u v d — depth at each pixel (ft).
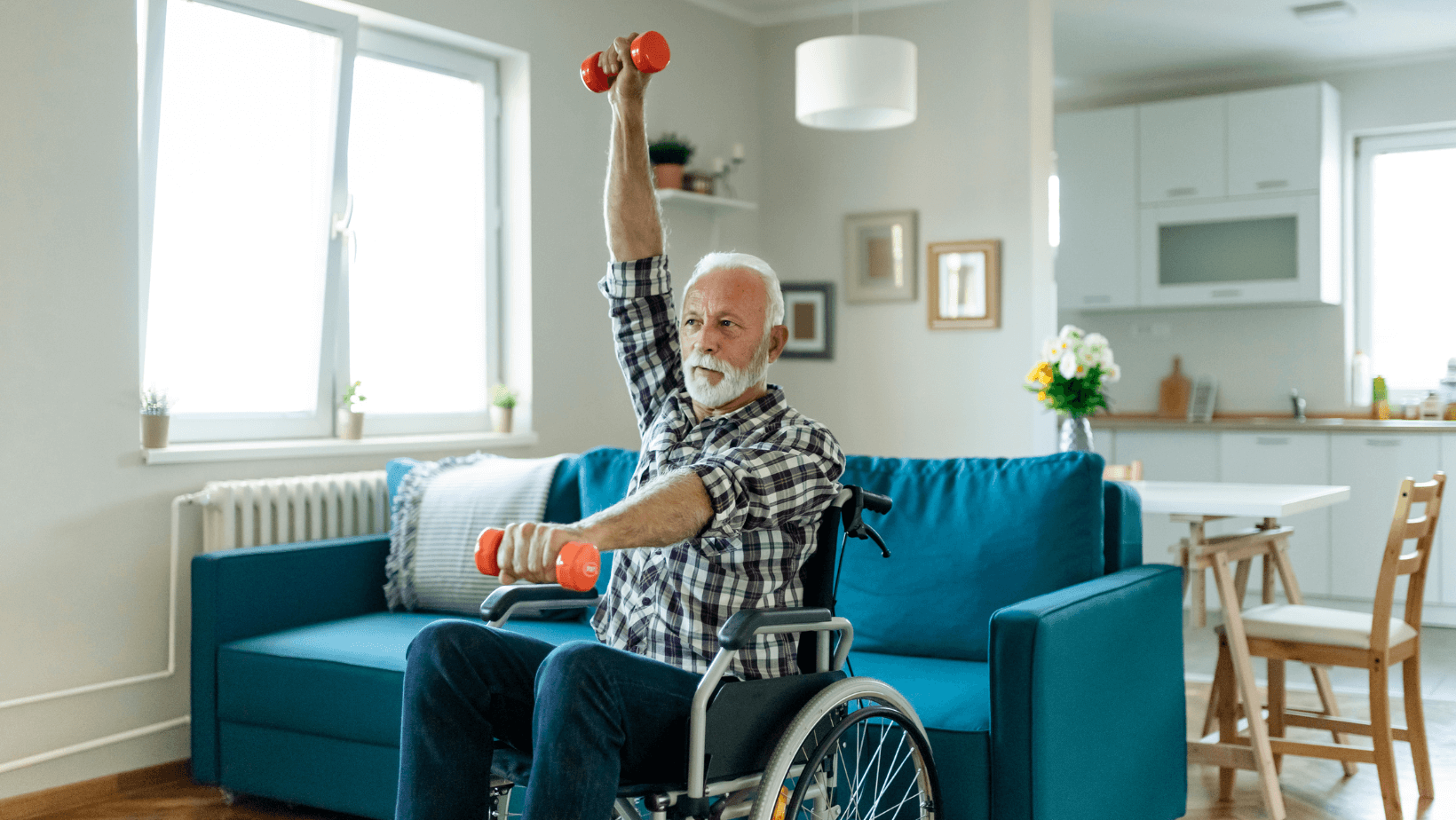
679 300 16.35
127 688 10.19
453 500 10.55
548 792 4.85
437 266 13.66
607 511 4.81
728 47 17.35
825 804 5.71
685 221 16.43
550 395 14.51
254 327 11.73
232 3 11.11
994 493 8.73
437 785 5.25
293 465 11.57
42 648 9.61
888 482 9.19
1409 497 8.92
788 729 5.27
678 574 5.79
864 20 17.11
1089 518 8.43
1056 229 20.74
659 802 5.14
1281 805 9.04
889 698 5.88
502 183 14.35
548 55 14.39
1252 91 19.92
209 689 9.46
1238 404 20.56
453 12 13.10
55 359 9.66
